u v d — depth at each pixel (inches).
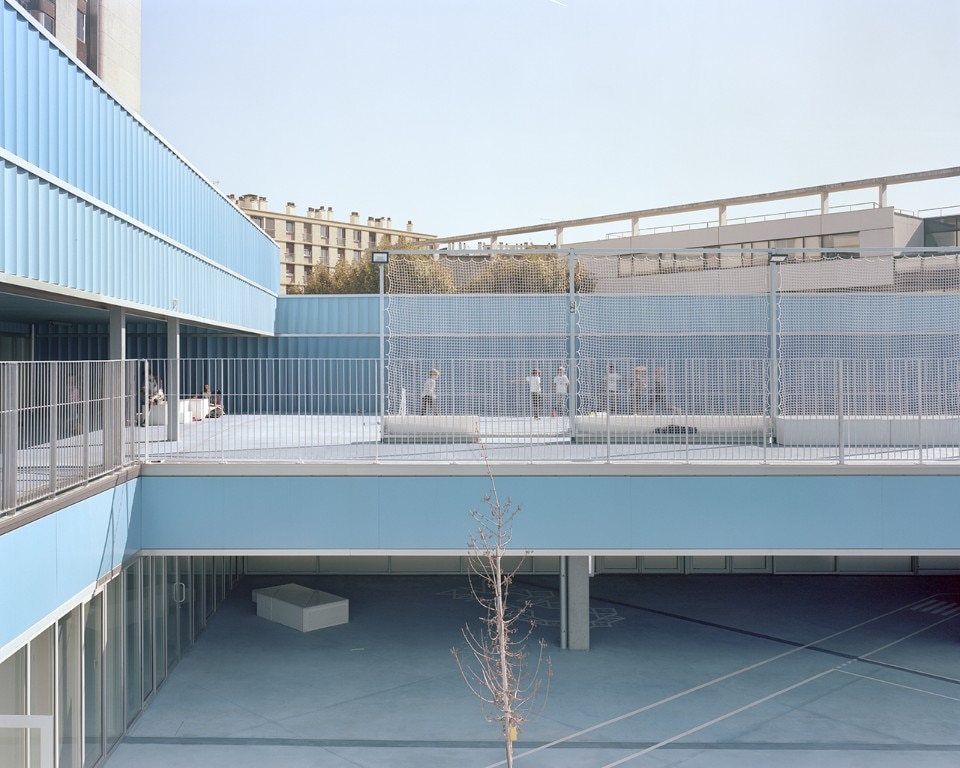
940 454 554.3
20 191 398.9
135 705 502.0
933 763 446.6
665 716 509.7
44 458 377.1
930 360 606.9
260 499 517.0
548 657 616.4
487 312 968.9
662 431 614.2
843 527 519.2
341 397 600.7
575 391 624.4
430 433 609.9
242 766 444.1
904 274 1267.2
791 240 2258.9
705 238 2380.7
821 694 545.3
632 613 732.0
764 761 449.4
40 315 759.1
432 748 467.2
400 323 982.4
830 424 608.4
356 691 551.2
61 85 443.8
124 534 479.2
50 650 380.2
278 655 621.3
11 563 327.3
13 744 345.1
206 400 742.5
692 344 927.7
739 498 518.9
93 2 1836.9
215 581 729.0
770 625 697.6
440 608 747.4
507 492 518.9
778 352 911.7
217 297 781.3
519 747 467.8
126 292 537.3
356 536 517.7
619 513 518.9
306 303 1072.2
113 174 516.4
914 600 776.9
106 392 459.5
